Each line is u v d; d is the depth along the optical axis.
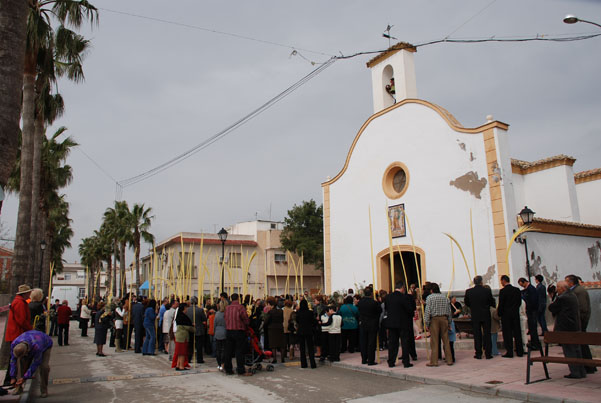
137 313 15.19
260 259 40.69
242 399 7.78
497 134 16.38
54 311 22.25
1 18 7.64
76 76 18.59
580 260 17.84
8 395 8.05
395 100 21.61
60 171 30.25
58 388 9.17
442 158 18.12
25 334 7.95
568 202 19.86
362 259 21.20
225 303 11.90
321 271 41.94
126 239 40.78
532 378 8.27
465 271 16.66
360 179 21.84
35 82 16.52
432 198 18.25
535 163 21.11
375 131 21.34
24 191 15.09
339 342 11.84
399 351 13.13
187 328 11.38
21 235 14.77
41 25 15.17
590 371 8.52
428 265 18.00
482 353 11.18
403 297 10.48
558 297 8.27
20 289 9.02
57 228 41.09
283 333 11.89
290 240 39.66
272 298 12.29
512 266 15.24
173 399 7.93
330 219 23.33
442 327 10.17
